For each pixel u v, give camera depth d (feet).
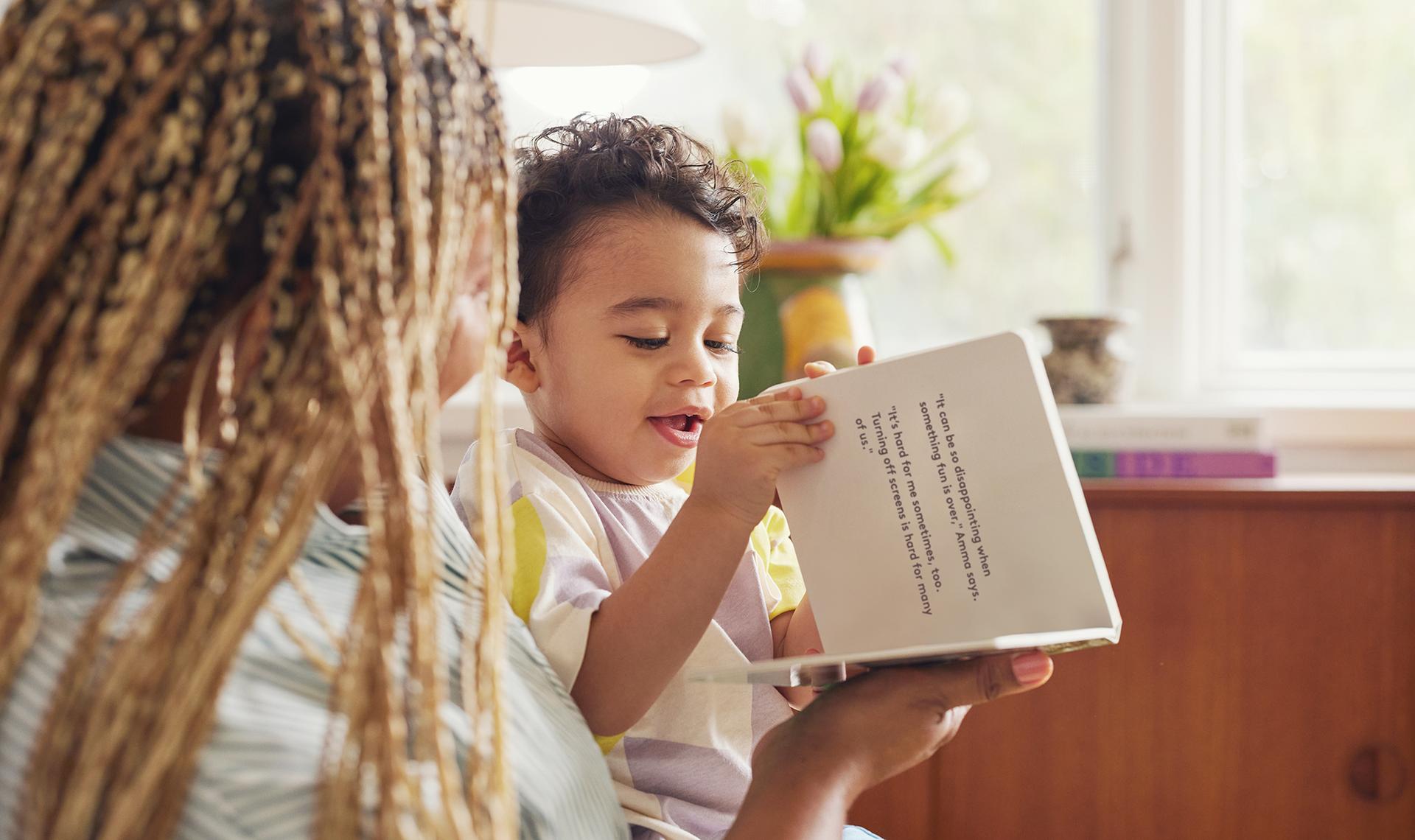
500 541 1.35
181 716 1.12
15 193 1.18
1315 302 5.23
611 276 2.53
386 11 1.28
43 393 1.21
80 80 1.19
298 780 1.26
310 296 1.23
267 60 1.21
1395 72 5.10
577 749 1.77
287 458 1.18
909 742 1.78
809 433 2.06
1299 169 5.19
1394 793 3.70
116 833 1.09
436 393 1.33
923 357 2.01
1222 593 3.73
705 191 2.64
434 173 1.28
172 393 1.44
